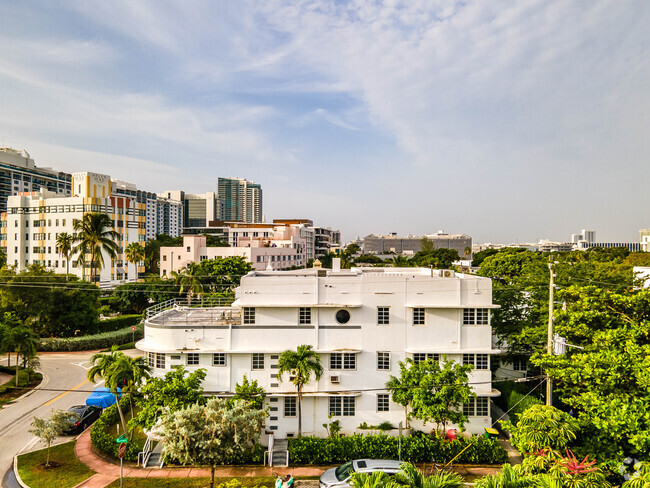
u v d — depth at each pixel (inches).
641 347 794.8
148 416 1007.6
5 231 3954.2
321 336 1203.9
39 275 2272.4
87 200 3754.9
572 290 1103.0
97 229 2874.0
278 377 1149.1
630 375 770.2
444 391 1016.2
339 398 1194.0
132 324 2778.1
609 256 3801.7
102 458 1087.6
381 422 1192.8
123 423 1147.9
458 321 1206.3
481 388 1194.6
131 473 1013.8
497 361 1483.8
